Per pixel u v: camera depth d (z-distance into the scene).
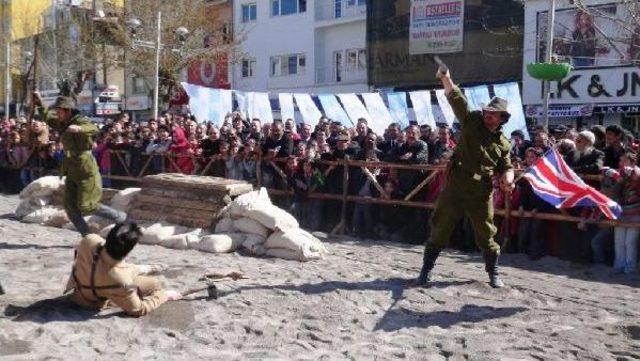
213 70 33.12
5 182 17.00
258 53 32.34
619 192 8.06
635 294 6.88
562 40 20.88
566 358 4.78
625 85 19.92
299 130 12.73
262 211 8.42
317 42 30.02
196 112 13.68
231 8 33.09
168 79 28.23
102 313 5.45
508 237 9.12
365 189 10.35
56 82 32.34
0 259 7.64
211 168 12.25
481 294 6.57
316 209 10.92
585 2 20.31
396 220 10.12
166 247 8.66
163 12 27.19
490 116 6.15
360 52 28.66
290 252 8.07
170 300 5.80
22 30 40.25
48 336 4.86
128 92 37.28
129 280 5.33
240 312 5.67
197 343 4.90
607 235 8.39
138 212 9.52
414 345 5.02
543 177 7.79
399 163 10.01
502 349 4.95
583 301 6.44
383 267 7.78
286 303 6.02
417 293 6.51
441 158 9.77
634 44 15.73
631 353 4.88
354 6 28.84
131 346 4.77
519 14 22.56
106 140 14.51
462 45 24.20
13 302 5.70
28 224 10.34
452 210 6.52
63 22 33.97
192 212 9.05
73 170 7.89
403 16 25.78
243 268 7.39
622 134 9.02
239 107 14.35
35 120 15.51
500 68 23.27
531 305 6.23
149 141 13.86
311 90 30.17
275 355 4.69
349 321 5.60
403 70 26.02
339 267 7.69
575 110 20.98
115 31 27.58
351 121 14.07
